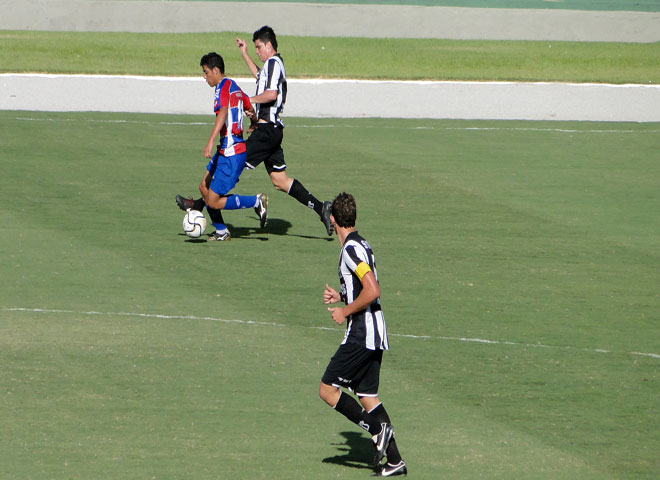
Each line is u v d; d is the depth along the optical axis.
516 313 35.97
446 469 23.47
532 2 144.75
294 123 73.94
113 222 46.91
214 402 27.27
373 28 125.88
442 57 105.31
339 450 24.48
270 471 23.03
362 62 99.44
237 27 125.31
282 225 48.22
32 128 67.44
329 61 99.06
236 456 23.83
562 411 27.41
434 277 40.03
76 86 79.06
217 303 36.06
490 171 59.94
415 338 33.06
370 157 62.72
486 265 41.81
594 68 100.94
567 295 38.25
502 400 28.06
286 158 61.59
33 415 25.95
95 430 25.11
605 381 29.78
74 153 60.91
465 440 25.23
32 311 34.50
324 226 48.28
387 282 39.22
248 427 25.69
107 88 79.25
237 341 32.19
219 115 42.56
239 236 45.81
